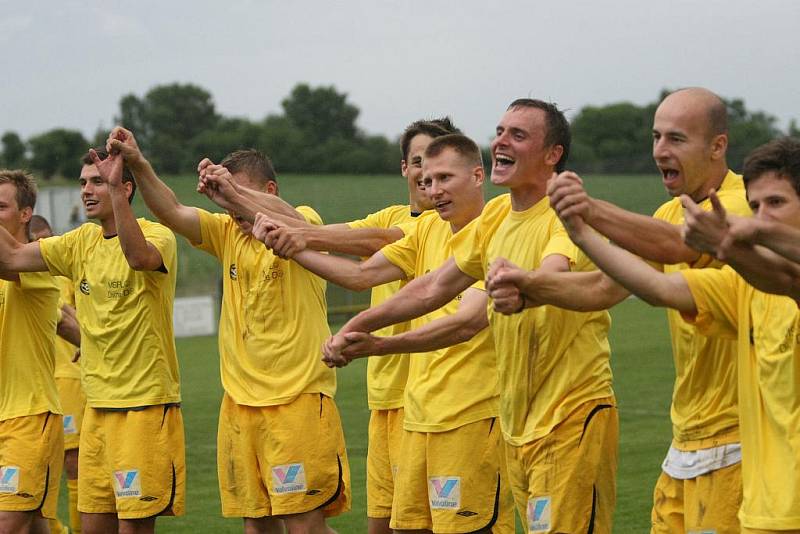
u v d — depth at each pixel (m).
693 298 11.85
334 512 19.94
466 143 17.44
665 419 36.25
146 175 19.53
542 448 14.84
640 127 175.62
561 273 12.63
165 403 20.56
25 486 21.30
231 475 19.81
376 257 18.16
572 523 14.73
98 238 20.91
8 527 21.25
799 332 11.48
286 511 19.28
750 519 12.02
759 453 12.02
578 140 175.25
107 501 21.06
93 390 20.88
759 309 11.88
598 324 14.98
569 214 11.50
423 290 16.05
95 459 20.98
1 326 21.58
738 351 12.28
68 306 23.91
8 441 21.38
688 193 13.87
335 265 17.89
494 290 12.51
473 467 17.44
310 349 19.55
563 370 14.76
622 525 23.02
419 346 15.93
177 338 75.69
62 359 26.42
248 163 20.47
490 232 15.83
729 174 13.96
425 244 18.27
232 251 19.88
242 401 19.48
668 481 14.45
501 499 17.56
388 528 20.52
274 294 19.44
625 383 44.94
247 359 19.69
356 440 35.50
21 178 22.48
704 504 13.80
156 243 20.30
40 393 21.62
